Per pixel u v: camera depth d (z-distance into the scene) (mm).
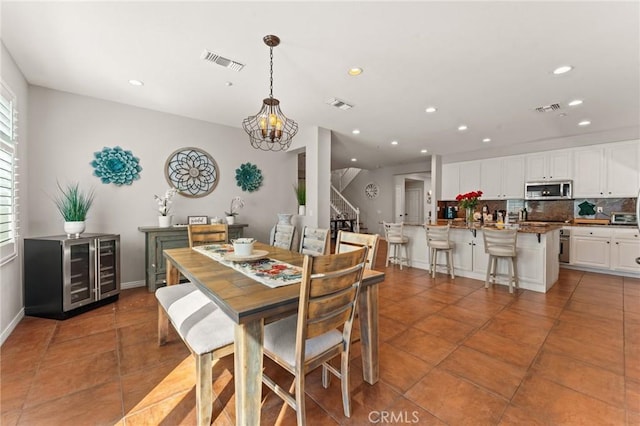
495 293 3600
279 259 2096
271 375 1895
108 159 3574
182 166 4156
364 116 4043
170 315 1791
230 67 2648
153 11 1897
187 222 4203
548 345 2248
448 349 2199
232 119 4273
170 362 2008
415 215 10242
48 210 3211
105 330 2514
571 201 5348
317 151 4570
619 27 2029
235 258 2002
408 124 4414
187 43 2273
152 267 3619
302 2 1806
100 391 1692
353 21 1988
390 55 2430
